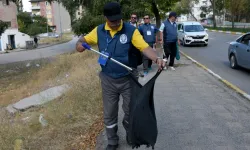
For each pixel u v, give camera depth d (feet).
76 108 18.26
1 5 140.97
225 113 17.35
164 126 15.58
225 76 29.50
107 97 12.19
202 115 17.08
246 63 31.04
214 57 44.62
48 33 249.75
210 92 22.13
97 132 14.96
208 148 13.03
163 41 30.58
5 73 59.82
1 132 14.99
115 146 12.91
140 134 10.77
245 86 24.89
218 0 178.19
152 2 66.85
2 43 138.82
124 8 60.44
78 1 77.87
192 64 36.01
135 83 11.19
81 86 22.67
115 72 11.69
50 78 41.70
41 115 18.10
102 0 62.49
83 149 13.29
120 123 16.20
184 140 13.88
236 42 33.96
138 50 11.60
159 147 13.25
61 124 16.19
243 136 14.15
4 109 24.86
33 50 132.36
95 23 66.69
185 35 64.80
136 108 10.77
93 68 32.09
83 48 11.78
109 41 11.43
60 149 13.26
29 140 14.30
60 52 110.93
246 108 18.22
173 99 20.40
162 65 10.73
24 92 34.71
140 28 28.25
